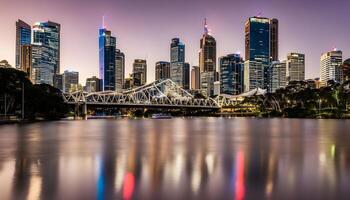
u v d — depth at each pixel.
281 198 20.98
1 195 21.28
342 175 27.59
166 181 25.27
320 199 20.84
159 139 64.00
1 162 33.59
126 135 74.50
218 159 36.31
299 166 31.86
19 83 151.88
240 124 151.75
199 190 22.78
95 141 58.25
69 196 21.17
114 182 24.86
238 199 20.77
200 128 111.94
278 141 60.62
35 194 21.56
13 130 87.62
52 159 35.66
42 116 194.50
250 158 37.16
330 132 88.75
